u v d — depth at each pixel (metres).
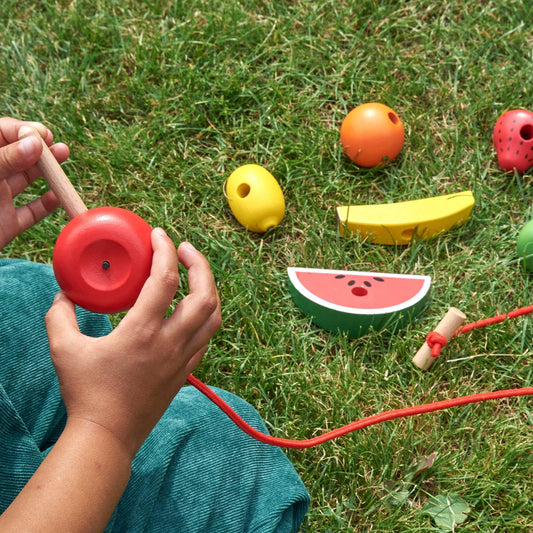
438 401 0.71
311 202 0.78
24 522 0.48
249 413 0.65
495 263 0.76
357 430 0.70
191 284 0.56
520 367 0.72
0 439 0.59
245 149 0.81
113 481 0.51
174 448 0.62
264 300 0.75
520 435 0.70
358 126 0.77
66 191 0.57
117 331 0.52
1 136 0.60
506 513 0.68
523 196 0.78
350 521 0.68
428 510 0.68
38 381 0.62
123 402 0.52
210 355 0.73
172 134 0.81
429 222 0.76
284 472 0.64
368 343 0.72
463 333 0.73
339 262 0.76
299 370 0.72
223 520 0.62
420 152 0.80
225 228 0.77
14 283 0.63
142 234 0.56
